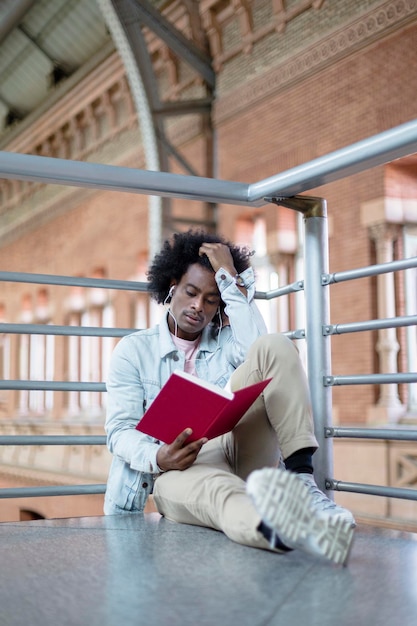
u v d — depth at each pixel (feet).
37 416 56.85
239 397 6.23
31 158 7.40
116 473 7.80
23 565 5.36
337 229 30.40
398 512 25.98
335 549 4.86
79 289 54.03
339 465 28.91
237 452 7.07
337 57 30.14
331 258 30.63
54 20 46.14
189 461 6.74
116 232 47.67
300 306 34.14
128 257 46.52
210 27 36.63
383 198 28.50
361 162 7.09
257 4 34.19
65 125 52.19
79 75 47.85
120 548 5.90
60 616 4.13
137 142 44.68
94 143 49.62
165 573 5.05
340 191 30.35
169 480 6.86
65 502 44.88
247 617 4.08
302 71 31.89
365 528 7.06
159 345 8.06
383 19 28.02
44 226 57.00
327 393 8.07
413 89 26.94
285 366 6.72
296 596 4.48
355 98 29.43
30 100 54.19
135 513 7.82
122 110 46.14
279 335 6.93
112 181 7.75
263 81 34.09
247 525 5.71
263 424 6.94
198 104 36.88
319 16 31.12
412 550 5.85
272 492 4.65
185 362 8.13
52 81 50.70
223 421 6.46
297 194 8.32
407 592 4.56
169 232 36.70
